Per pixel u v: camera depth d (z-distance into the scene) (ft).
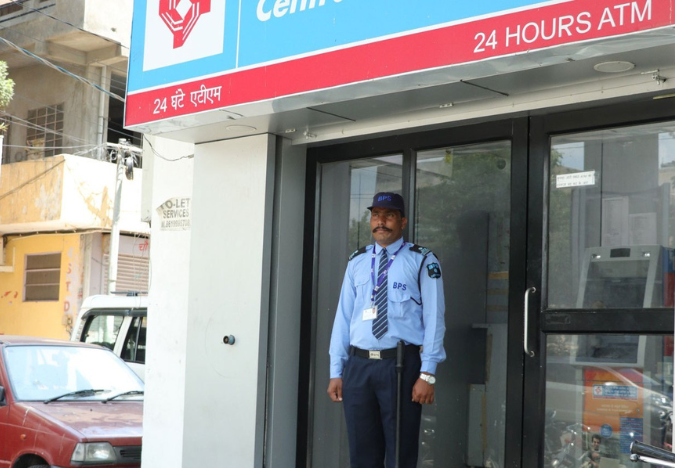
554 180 14.57
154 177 20.02
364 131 16.60
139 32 17.13
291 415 17.53
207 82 15.69
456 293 16.07
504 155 15.56
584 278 14.07
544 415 14.26
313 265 17.74
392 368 14.11
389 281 14.40
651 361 13.28
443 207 16.24
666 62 12.32
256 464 16.87
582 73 12.93
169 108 16.29
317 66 13.97
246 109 15.30
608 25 10.85
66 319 63.31
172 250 19.43
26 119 69.67
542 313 14.39
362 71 13.33
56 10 63.98
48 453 21.52
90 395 24.98
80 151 64.90
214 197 18.12
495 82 13.50
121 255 64.95
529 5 11.55
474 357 15.76
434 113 15.53
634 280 13.58
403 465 14.05
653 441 13.14
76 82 66.90
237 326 17.40
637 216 13.66
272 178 17.48
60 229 63.72
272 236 17.51
